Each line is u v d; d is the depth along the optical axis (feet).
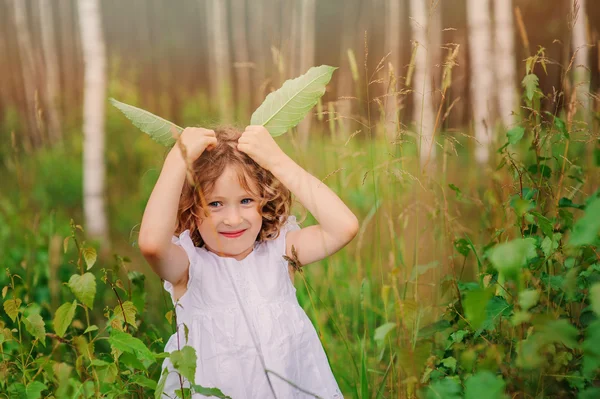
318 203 6.15
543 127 7.66
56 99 30.96
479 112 21.26
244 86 38.73
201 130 5.89
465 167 12.46
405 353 4.41
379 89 18.39
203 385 5.83
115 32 49.98
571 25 8.21
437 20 30.17
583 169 8.21
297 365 6.10
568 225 6.59
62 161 24.70
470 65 23.36
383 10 43.60
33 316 5.90
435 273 8.63
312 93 6.14
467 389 4.09
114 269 6.81
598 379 5.67
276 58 10.17
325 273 9.34
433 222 8.96
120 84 29.27
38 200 20.56
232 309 6.01
